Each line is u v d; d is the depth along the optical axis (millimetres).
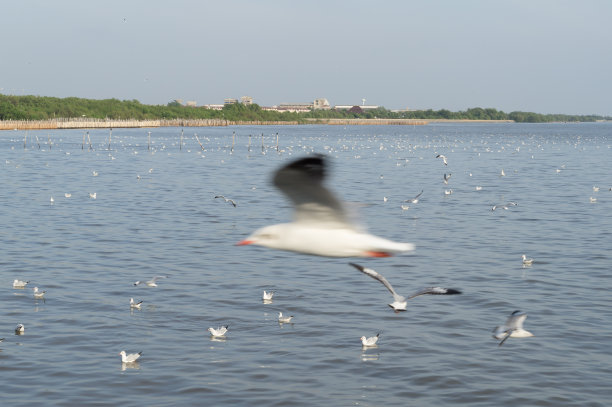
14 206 58312
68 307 29719
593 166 105750
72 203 60625
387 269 36531
